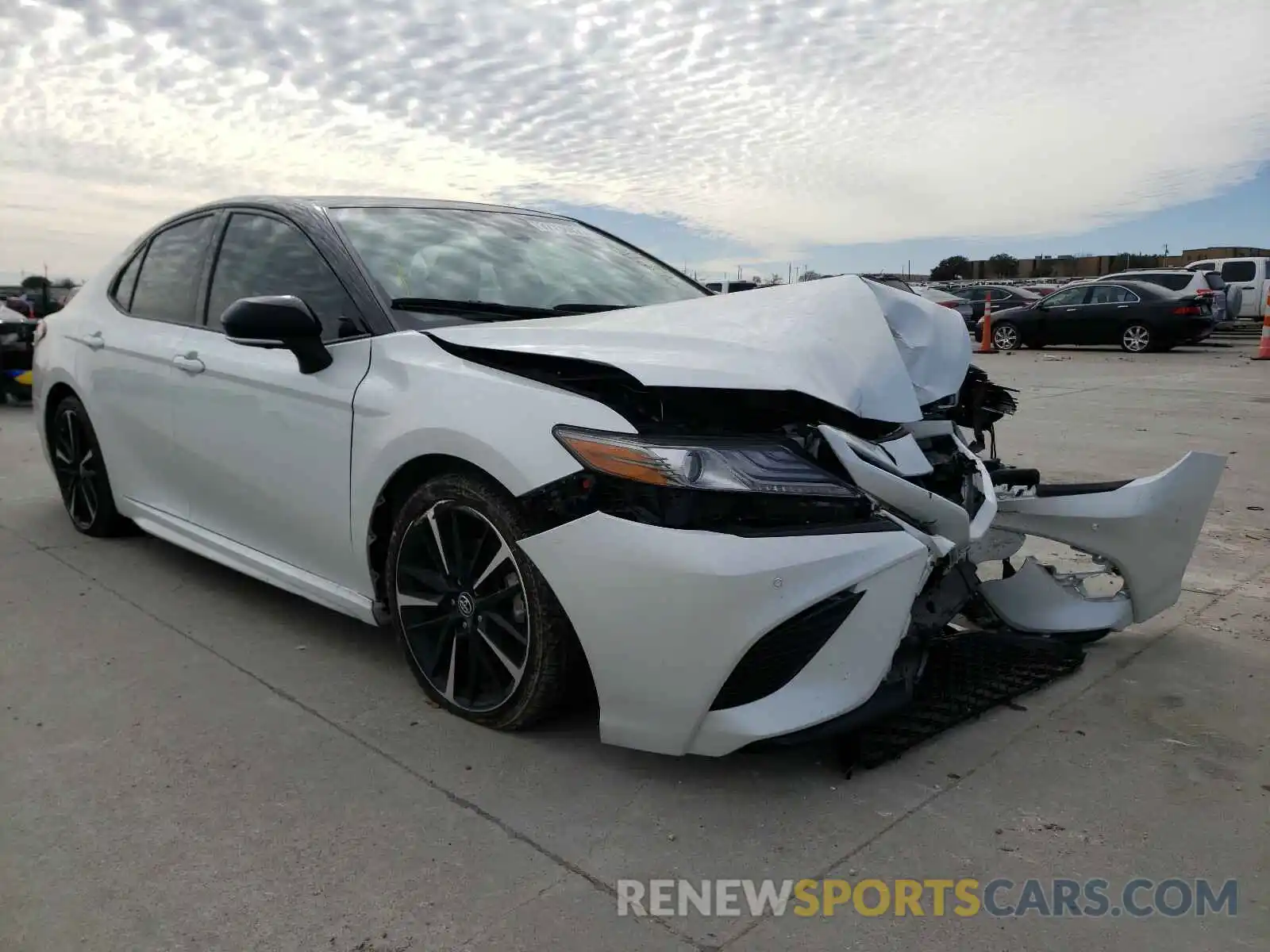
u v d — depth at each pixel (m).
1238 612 3.75
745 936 1.90
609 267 3.64
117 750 2.61
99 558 4.32
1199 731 2.77
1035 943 1.89
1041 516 3.26
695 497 2.17
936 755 2.62
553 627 2.42
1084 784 2.47
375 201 3.54
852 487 2.29
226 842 2.19
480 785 2.43
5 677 3.07
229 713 2.82
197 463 3.57
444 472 2.67
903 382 2.54
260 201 3.57
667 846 2.19
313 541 3.08
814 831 2.25
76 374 4.31
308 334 2.82
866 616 2.27
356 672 3.12
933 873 2.10
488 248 3.41
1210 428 8.26
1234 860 2.16
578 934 1.91
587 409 2.33
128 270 4.31
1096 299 18.72
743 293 2.87
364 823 2.27
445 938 1.89
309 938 1.89
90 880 2.05
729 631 2.14
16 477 6.16
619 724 2.32
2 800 2.36
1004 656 3.22
